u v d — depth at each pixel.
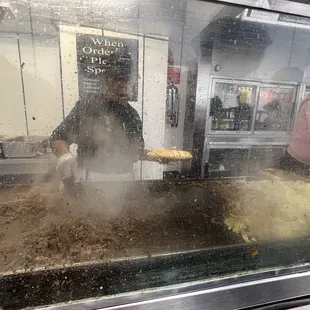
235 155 1.23
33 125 0.88
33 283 0.46
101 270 0.51
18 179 0.88
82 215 0.71
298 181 1.04
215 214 0.78
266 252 0.62
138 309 0.46
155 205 0.83
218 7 0.71
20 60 0.77
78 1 0.67
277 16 0.75
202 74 1.05
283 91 1.16
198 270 0.55
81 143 0.97
